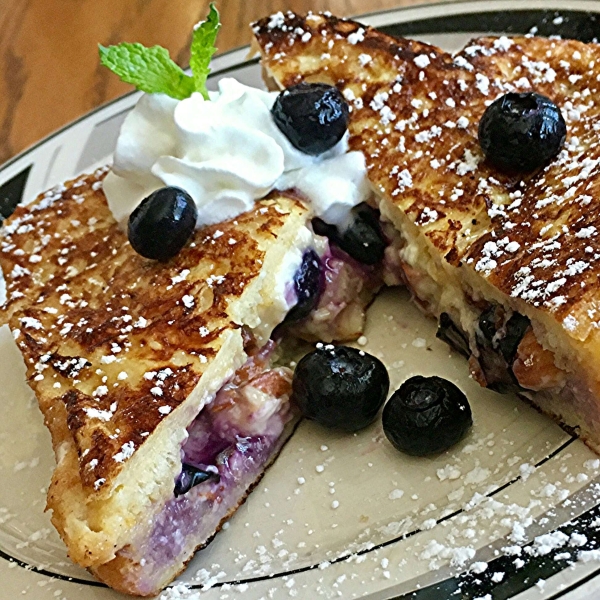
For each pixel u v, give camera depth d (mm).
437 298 194
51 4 334
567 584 144
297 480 180
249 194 194
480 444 174
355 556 163
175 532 170
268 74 229
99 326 182
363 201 199
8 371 215
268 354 192
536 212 178
